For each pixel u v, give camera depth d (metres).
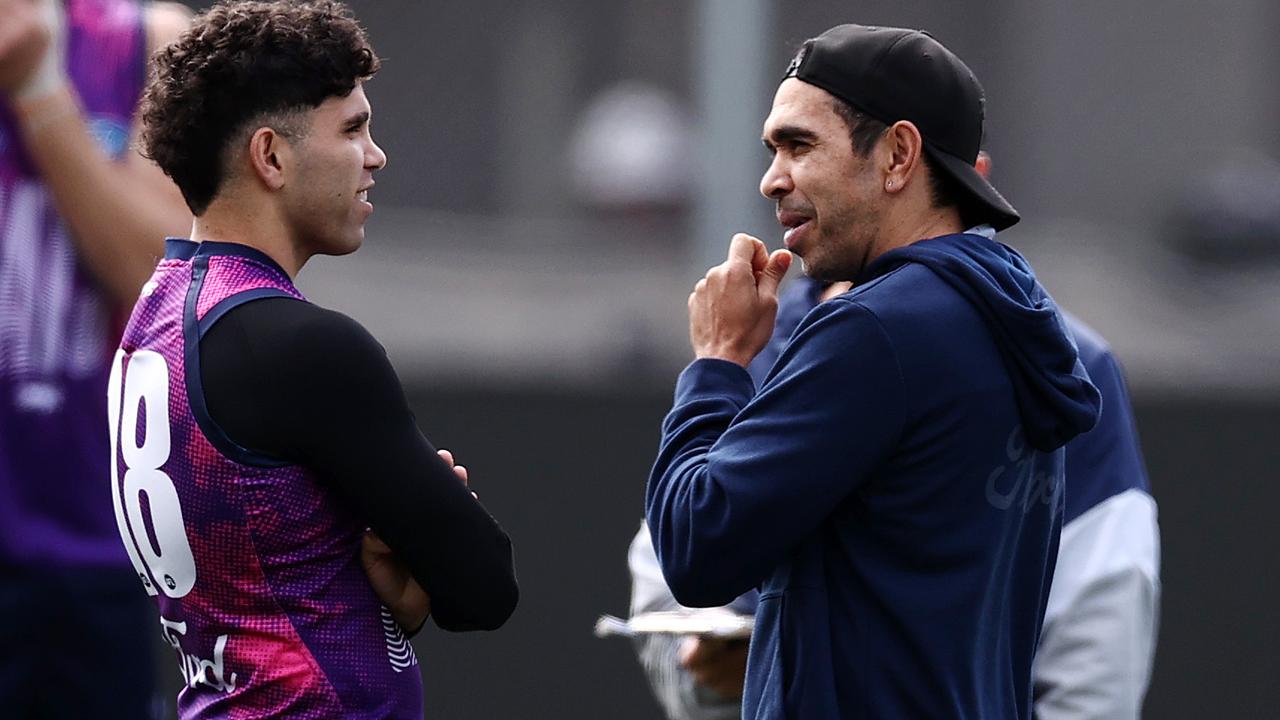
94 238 12.34
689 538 8.38
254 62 8.25
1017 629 8.89
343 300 53.84
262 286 8.22
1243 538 18.30
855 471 8.18
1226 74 75.00
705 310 9.20
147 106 8.55
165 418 8.13
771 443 8.22
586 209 66.06
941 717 8.23
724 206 26.23
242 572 8.12
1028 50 74.31
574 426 18.75
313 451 8.06
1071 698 10.08
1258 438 18.42
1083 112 74.44
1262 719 18.09
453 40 72.06
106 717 12.68
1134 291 62.38
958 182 8.59
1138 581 10.20
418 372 32.69
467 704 18.03
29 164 12.38
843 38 8.68
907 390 8.15
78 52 12.57
